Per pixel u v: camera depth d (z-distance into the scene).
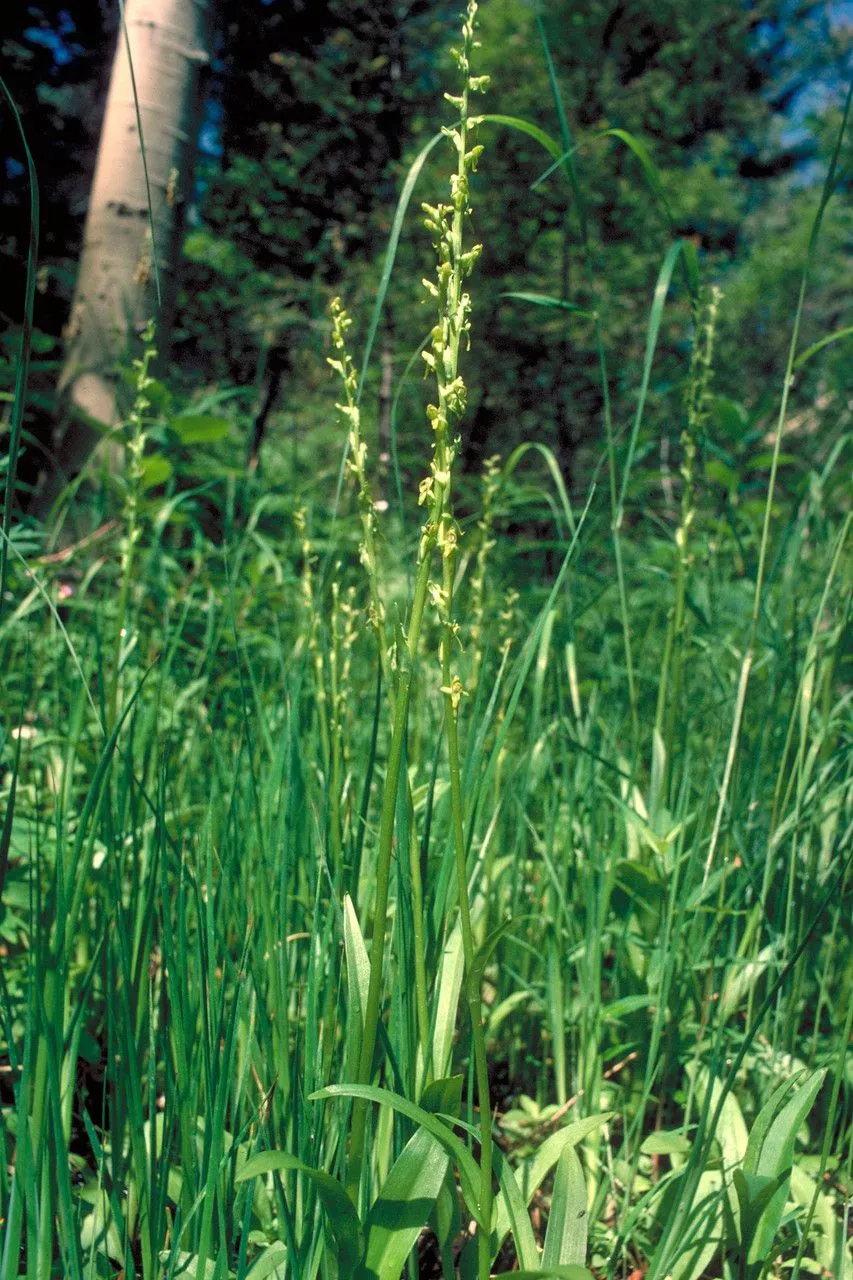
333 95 11.47
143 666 2.20
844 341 6.07
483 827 1.42
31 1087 0.88
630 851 1.54
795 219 15.77
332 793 1.13
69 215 7.53
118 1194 0.91
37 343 4.64
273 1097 0.99
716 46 15.13
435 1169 0.84
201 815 1.66
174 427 3.23
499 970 1.55
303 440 4.95
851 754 1.43
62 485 3.46
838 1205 1.17
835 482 2.26
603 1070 1.49
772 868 1.33
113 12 8.59
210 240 9.73
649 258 10.59
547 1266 0.87
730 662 2.32
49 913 1.20
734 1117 1.18
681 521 1.66
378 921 0.82
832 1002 1.48
